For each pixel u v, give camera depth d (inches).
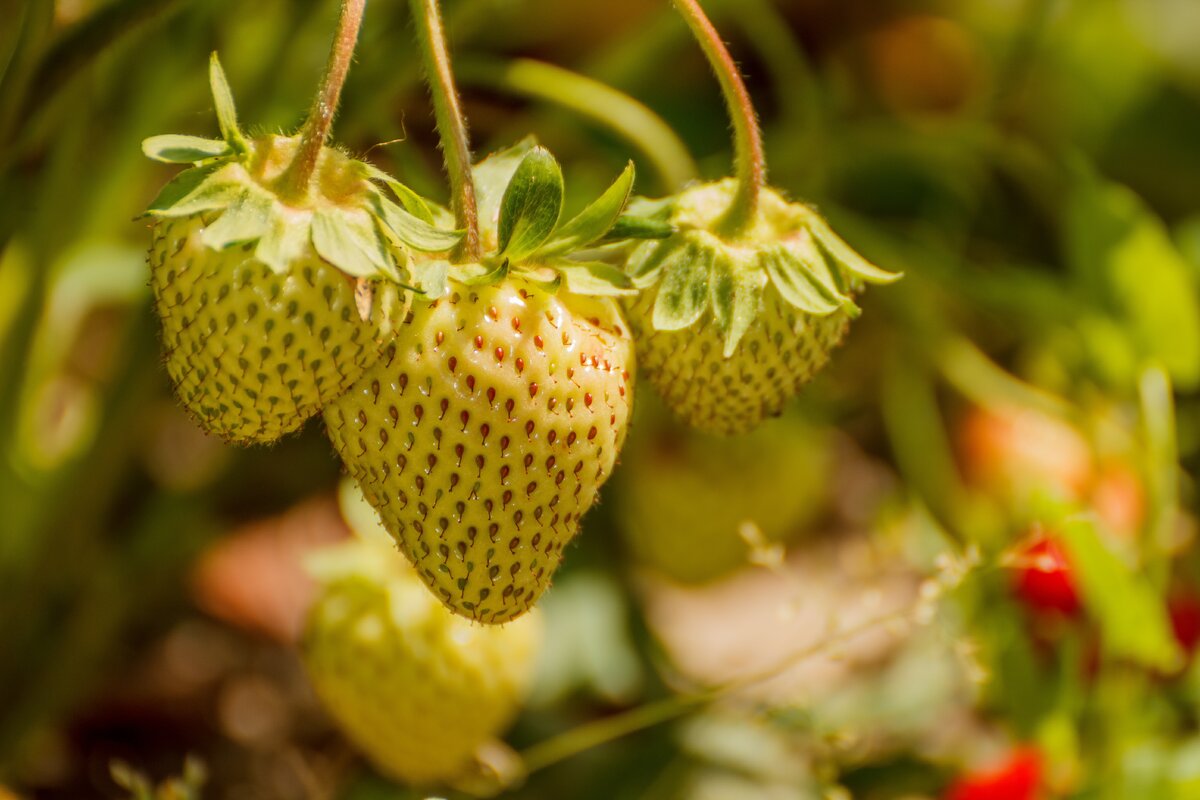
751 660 19.5
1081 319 18.6
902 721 17.8
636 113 16.4
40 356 18.0
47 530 17.5
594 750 17.9
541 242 13.0
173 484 20.0
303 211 12.6
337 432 13.2
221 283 12.7
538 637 16.5
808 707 16.3
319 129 12.6
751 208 13.3
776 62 19.5
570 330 13.1
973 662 15.8
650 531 19.7
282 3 17.6
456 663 15.9
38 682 17.9
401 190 12.8
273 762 20.0
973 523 18.6
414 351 13.0
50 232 16.9
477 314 13.0
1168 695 17.5
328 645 16.0
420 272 12.8
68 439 20.0
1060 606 17.2
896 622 15.5
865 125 20.3
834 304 13.2
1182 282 17.9
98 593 18.2
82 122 16.6
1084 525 15.9
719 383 13.6
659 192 16.8
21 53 14.1
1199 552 19.3
